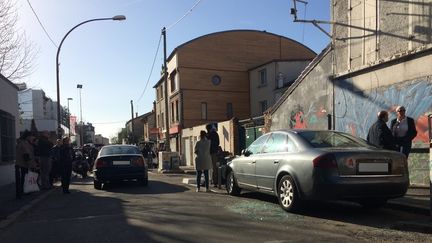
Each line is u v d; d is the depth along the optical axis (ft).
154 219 27.50
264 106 125.08
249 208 30.60
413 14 36.76
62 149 46.09
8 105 61.57
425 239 20.97
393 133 32.65
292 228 23.76
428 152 35.27
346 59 45.55
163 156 84.53
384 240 20.89
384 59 39.42
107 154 50.31
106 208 33.06
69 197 42.04
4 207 34.65
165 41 93.97
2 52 57.00
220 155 46.19
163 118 156.76
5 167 58.29
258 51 135.95
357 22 43.88
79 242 22.40
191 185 49.37
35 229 26.35
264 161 31.55
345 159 25.52
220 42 133.08
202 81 130.72
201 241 21.47
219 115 131.34
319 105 50.34
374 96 41.22
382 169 25.99
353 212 28.35
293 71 119.44
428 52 34.91
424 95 35.32
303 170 26.73
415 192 32.91
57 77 75.25
